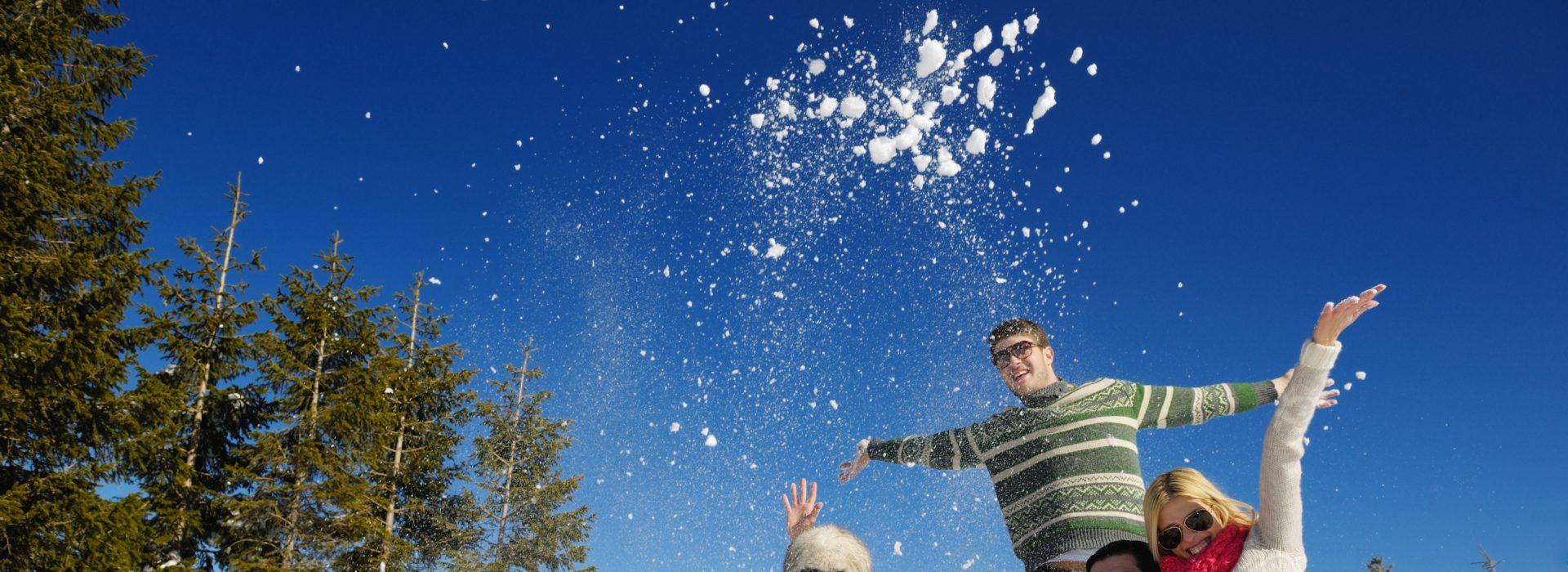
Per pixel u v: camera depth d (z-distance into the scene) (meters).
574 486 20.50
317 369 16.97
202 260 16.41
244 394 16.03
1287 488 1.81
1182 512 1.87
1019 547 2.46
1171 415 2.51
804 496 2.48
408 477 17.72
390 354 18.12
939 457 2.67
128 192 12.53
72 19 12.73
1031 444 2.47
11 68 11.73
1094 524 2.29
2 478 10.52
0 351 10.07
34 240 11.66
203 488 14.23
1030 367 2.61
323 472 15.04
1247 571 1.76
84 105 12.47
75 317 11.19
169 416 12.38
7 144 11.53
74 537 9.97
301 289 17.69
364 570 15.11
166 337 12.95
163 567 12.23
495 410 21.25
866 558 1.67
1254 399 2.56
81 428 11.08
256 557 14.30
